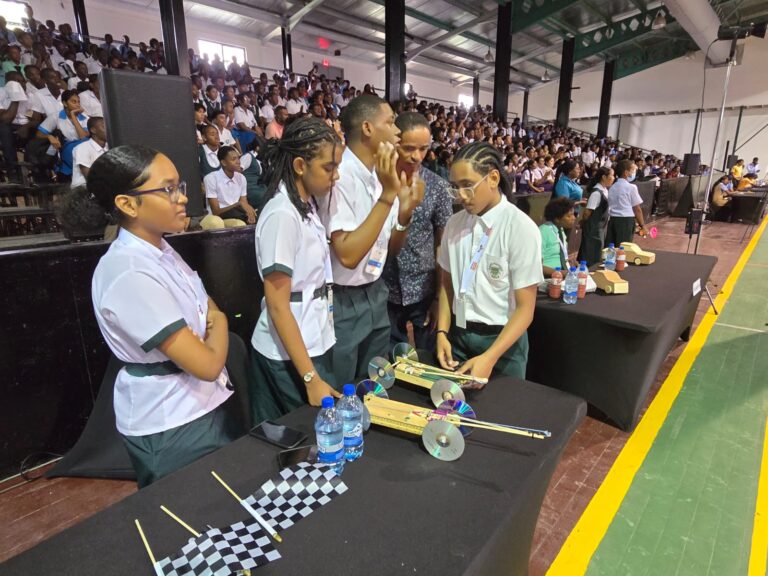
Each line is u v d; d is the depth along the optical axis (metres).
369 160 1.38
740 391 2.58
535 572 1.45
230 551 0.69
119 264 0.86
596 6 11.32
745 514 1.68
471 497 0.82
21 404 1.83
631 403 2.13
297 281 1.17
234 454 0.94
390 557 0.69
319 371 1.28
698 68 16.08
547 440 1.00
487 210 1.36
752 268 5.37
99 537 0.72
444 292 1.58
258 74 11.99
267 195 1.13
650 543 1.56
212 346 1.01
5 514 1.69
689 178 9.77
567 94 13.74
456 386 1.12
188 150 2.47
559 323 2.17
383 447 0.98
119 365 1.84
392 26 7.80
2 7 7.93
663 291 2.34
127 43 8.08
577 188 4.46
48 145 4.32
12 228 3.86
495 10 10.60
